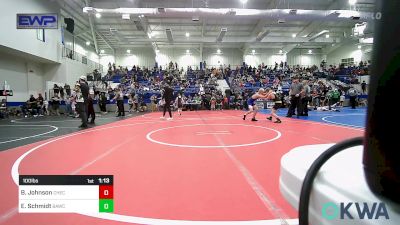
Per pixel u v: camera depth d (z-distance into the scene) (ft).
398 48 1.35
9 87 50.70
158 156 13.66
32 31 55.42
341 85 76.64
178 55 111.86
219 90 72.38
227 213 6.95
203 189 8.73
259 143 17.07
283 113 47.29
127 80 83.66
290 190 2.25
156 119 38.50
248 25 86.53
